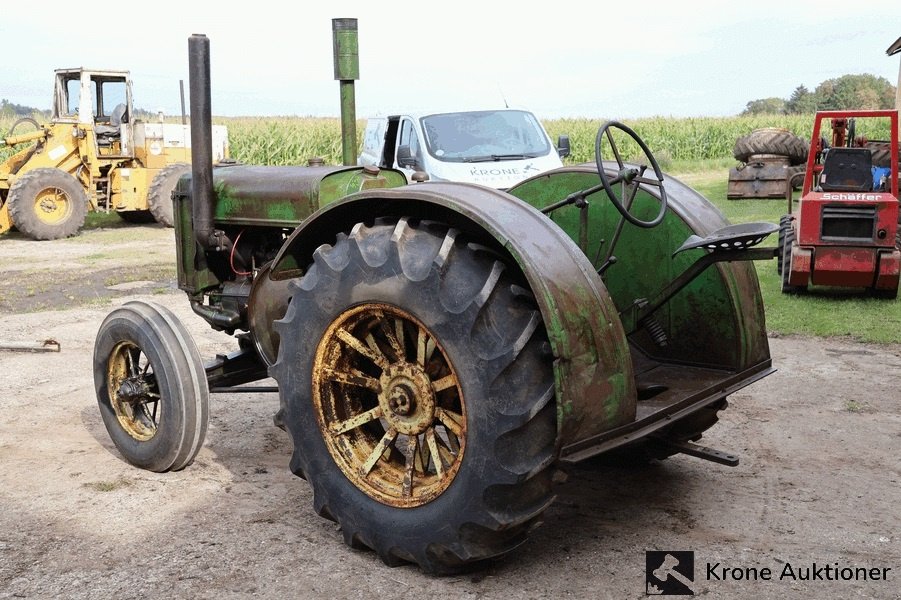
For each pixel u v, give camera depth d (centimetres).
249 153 2323
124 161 1563
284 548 319
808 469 401
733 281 354
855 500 364
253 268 429
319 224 318
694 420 368
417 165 985
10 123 2711
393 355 315
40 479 391
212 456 425
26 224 1377
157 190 1522
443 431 433
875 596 284
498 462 265
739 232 313
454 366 273
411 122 1022
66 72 1504
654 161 341
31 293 897
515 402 264
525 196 398
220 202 414
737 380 351
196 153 402
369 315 297
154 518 347
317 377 311
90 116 1504
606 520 344
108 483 385
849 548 319
